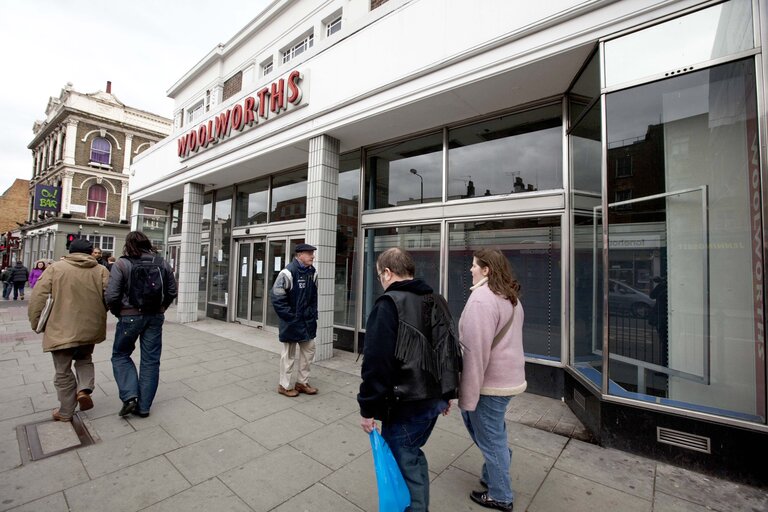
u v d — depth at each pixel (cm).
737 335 280
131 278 339
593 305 366
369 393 176
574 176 415
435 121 525
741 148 280
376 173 629
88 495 232
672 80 305
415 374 178
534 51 368
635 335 320
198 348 631
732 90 282
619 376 314
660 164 320
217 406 379
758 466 251
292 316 402
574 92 411
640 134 325
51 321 326
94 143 2450
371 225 618
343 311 653
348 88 531
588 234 379
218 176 857
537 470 270
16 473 255
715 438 264
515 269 465
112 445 296
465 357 205
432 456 290
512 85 420
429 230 550
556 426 346
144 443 300
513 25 377
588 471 269
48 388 424
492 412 218
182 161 909
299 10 844
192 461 275
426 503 187
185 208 910
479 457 290
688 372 311
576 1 338
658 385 317
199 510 220
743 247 282
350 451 293
